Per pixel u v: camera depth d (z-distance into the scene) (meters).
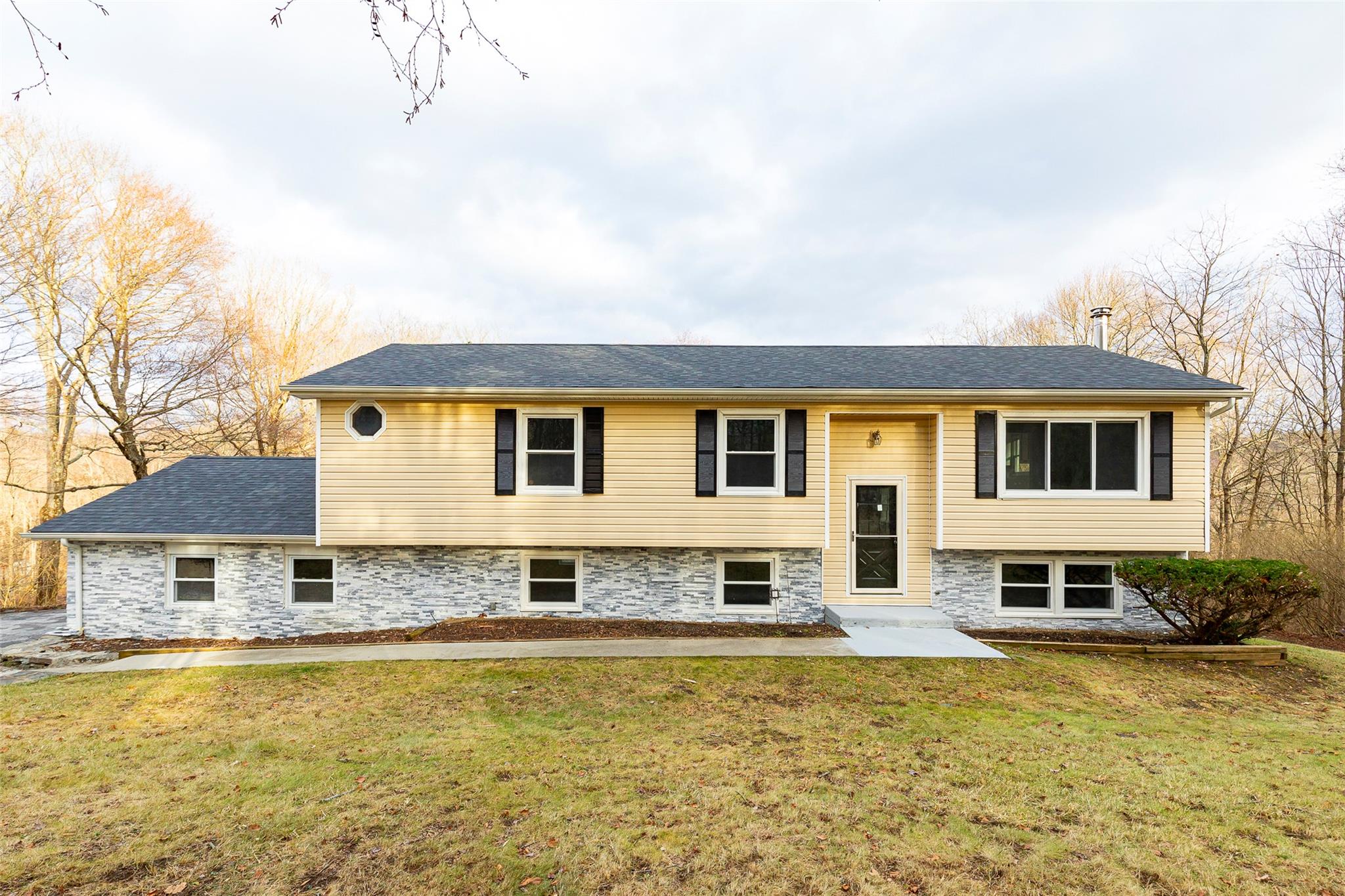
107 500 11.61
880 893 3.35
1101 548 9.71
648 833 3.95
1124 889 3.38
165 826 4.03
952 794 4.52
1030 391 9.42
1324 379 18.38
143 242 19.97
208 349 21.77
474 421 10.01
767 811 4.25
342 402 9.97
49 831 3.96
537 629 9.85
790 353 12.59
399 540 9.95
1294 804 4.39
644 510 9.98
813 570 10.41
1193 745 5.52
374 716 6.16
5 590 18.47
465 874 3.50
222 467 13.54
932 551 10.45
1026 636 9.64
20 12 3.19
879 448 10.65
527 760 5.09
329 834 3.93
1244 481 21.02
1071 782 4.73
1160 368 10.69
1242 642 8.95
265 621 10.55
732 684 7.09
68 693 7.00
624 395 9.62
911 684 7.12
